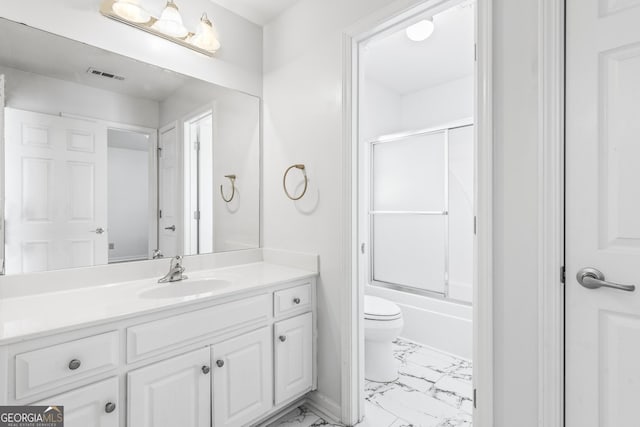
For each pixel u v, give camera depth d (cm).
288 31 197
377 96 322
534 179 107
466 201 258
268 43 211
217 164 193
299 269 187
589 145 99
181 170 179
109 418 105
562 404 103
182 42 174
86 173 148
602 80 97
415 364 231
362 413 167
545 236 104
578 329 101
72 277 142
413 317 270
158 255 170
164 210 173
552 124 103
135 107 163
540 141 105
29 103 133
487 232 116
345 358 164
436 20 212
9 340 87
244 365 143
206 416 129
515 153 111
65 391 97
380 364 206
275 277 165
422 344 263
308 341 173
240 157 204
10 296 127
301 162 188
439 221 273
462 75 301
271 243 209
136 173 163
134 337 111
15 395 89
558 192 103
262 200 215
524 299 109
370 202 322
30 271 132
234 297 140
